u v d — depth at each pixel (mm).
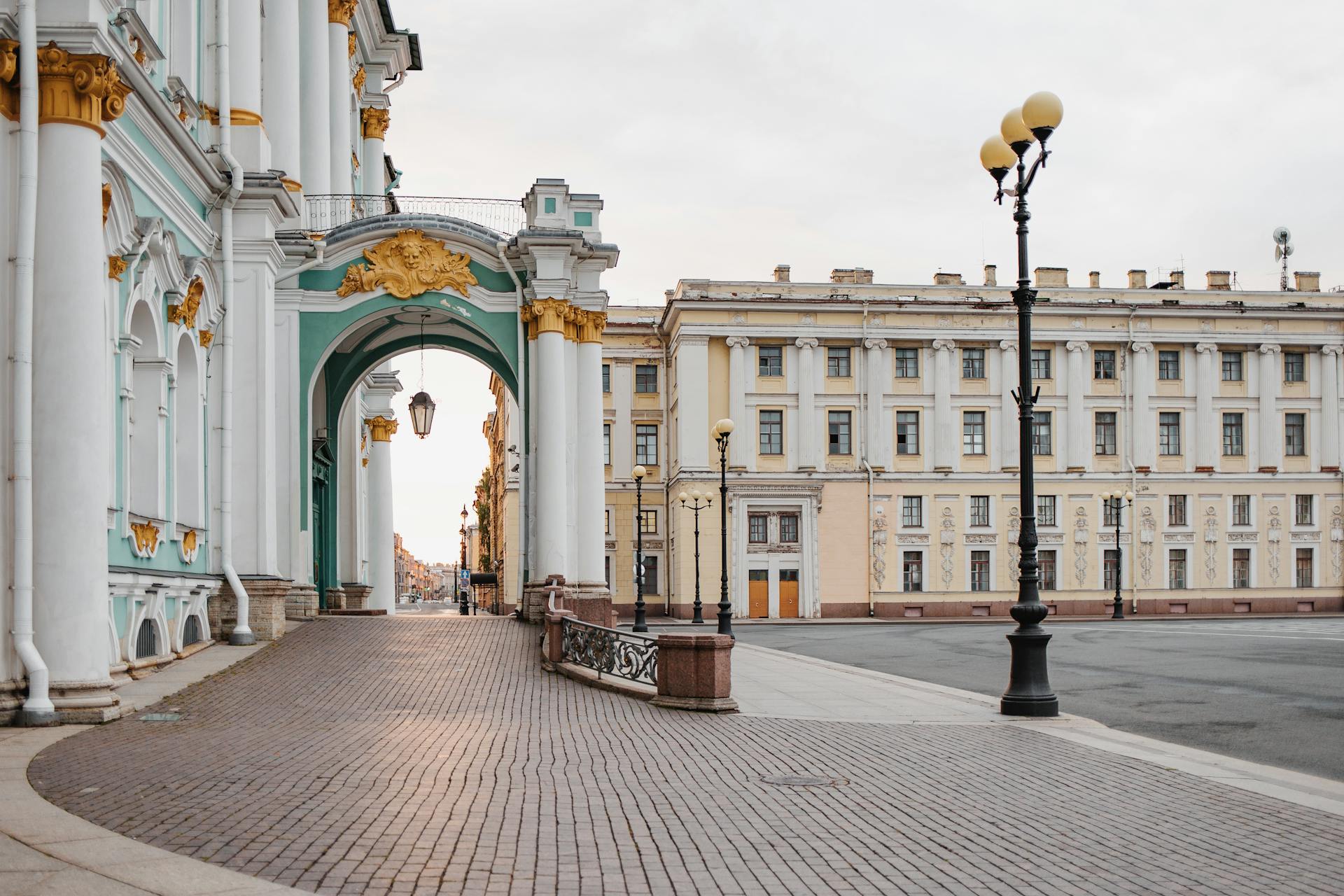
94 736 11789
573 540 26328
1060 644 29344
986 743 12211
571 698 15797
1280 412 59594
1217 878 6926
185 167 19453
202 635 20188
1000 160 15906
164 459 18422
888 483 56938
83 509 12977
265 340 22484
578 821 8125
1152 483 58469
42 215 13125
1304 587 59562
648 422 60312
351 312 25953
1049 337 58000
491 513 91188
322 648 20438
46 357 12977
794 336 56688
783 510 56438
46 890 6082
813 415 56656
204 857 6891
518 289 26422
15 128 13125
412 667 18562
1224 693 17141
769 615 55938
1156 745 12062
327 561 31609
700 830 7941
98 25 13297
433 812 8312
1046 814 8602
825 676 20750
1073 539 57906
